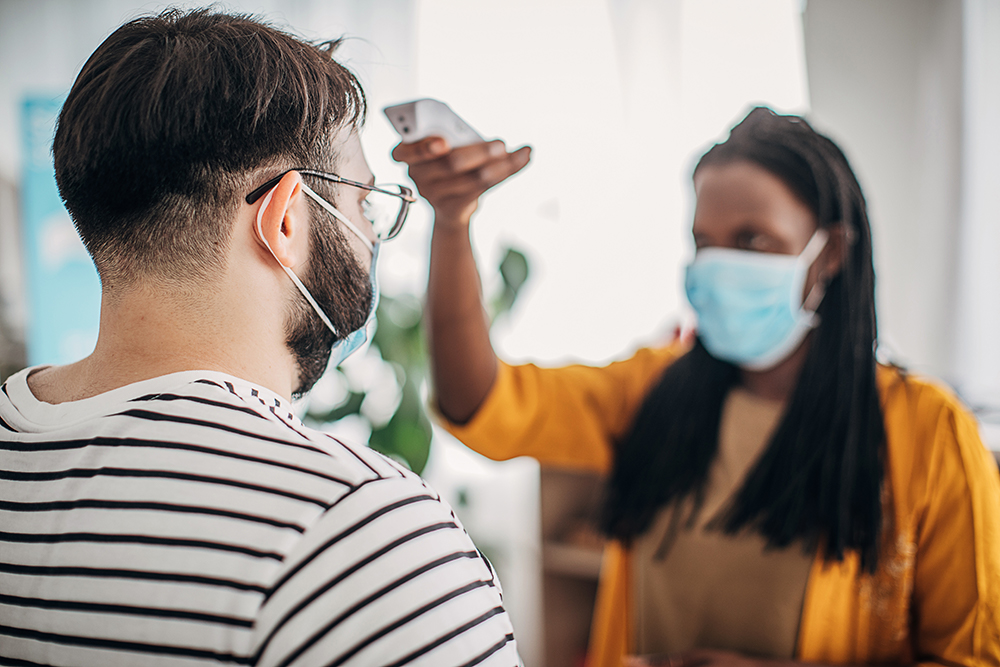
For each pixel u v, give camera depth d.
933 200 1.61
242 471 0.42
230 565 0.40
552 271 2.10
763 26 1.78
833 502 0.91
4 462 0.47
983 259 1.57
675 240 1.94
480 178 0.84
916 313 1.65
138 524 0.42
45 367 0.57
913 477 0.88
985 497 0.84
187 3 0.58
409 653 0.40
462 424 1.05
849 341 0.93
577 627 1.84
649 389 1.12
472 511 2.24
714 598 1.00
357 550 0.41
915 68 1.62
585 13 2.00
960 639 0.83
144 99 0.46
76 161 0.47
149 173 0.46
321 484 0.42
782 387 1.03
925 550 0.87
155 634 0.40
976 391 1.48
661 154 1.93
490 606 0.45
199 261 0.48
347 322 0.58
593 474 1.84
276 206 0.49
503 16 2.08
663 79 1.91
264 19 0.56
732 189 0.96
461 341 1.00
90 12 2.25
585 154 2.03
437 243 0.95
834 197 0.94
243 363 0.49
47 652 0.42
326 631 0.40
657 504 1.05
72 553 0.42
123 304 0.48
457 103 2.13
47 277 2.14
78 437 0.45
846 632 0.91
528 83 2.07
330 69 0.54
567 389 1.13
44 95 2.09
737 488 1.01
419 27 2.13
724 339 0.99
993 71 1.54
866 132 1.69
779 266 0.94
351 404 1.87
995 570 0.82
